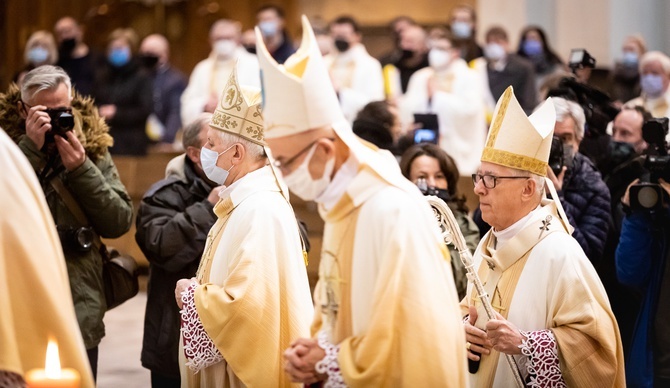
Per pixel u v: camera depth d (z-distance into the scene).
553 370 4.05
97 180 4.95
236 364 4.21
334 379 3.43
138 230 5.39
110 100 10.69
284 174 3.49
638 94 10.38
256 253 4.26
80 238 4.93
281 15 11.55
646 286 5.31
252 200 4.39
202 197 5.46
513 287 4.21
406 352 3.31
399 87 11.07
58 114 4.86
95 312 5.00
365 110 6.54
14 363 3.22
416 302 3.33
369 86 10.64
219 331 4.21
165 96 12.06
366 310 3.43
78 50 11.51
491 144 4.25
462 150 10.33
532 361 4.05
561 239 4.20
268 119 3.47
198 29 15.54
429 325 3.32
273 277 4.25
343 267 3.48
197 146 5.39
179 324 5.38
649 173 5.29
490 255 4.37
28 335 3.29
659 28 13.48
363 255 3.44
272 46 11.51
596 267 5.76
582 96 6.11
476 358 4.26
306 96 3.42
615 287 5.74
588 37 13.43
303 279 4.38
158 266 5.40
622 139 6.70
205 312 4.23
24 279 3.29
